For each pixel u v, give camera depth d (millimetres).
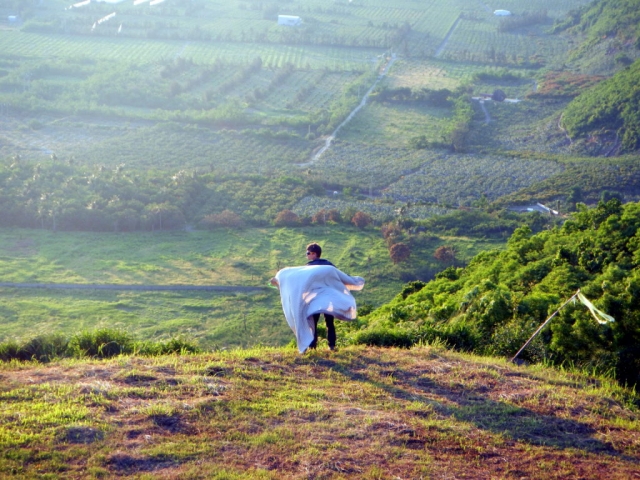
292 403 10945
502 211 85000
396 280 65562
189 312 56625
